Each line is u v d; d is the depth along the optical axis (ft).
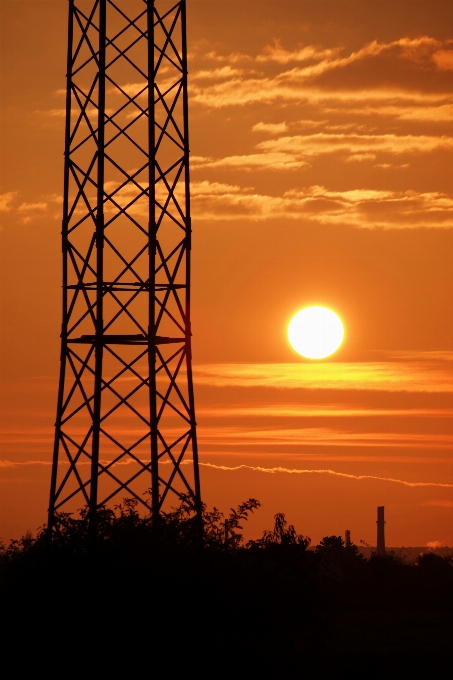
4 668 407.44
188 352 483.10
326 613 466.29
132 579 414.41
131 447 457.68
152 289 465.47
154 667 404.98
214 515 450.71
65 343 473.26
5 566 435.53
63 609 407.85
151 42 475.31
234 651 409.69
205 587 416.67
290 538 454.81
